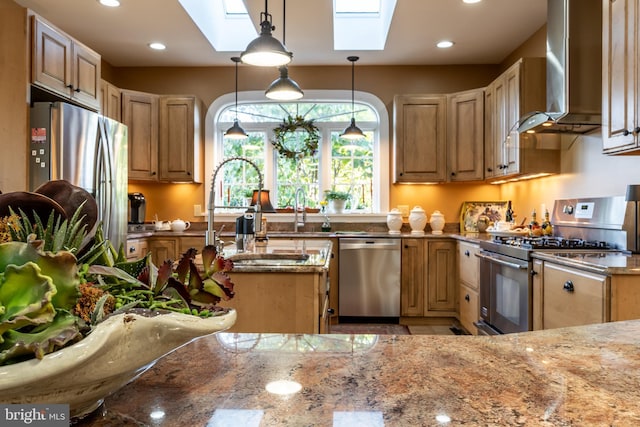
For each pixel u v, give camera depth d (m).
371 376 0.67
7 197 0.52
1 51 2.63
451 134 4.39
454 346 0.83
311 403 0.57
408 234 4.29
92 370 0.41
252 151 5.12
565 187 3.46
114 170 3.31
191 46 4.22
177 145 4.56
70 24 3.71
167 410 0.54
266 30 2.49
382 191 4.83
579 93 2.79
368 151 5.09
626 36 2.16
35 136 2.66
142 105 4.45
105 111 4.03
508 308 2.85
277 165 5.12
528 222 4.11
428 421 0.52
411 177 4.45
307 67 4.82
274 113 5.11
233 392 0.60
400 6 3.38
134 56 4.51
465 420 0.52
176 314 0.49
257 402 0.57
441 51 4.36
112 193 3.21
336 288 4.21
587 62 2.79
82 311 0.45
